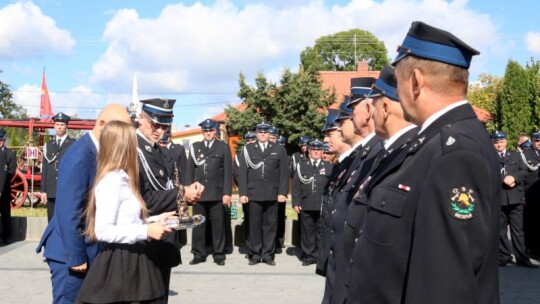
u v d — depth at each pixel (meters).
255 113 24.16
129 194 3.28
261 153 8.61
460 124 1.81
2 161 9.84
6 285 7.00
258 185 8.57
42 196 9.14
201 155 8.58
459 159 1.68
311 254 8.48
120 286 3.16
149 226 3.16
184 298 6.46
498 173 1.74
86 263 3.62
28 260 8.60
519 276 7.70
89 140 3.71
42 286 6.95
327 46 56.44
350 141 4.23
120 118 3.74
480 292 1.67
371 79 3.68
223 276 7.68
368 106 3.53
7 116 49.09
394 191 1.85
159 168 4.13
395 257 1.81
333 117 5.50
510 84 26.25
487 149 1.74
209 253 9.40
